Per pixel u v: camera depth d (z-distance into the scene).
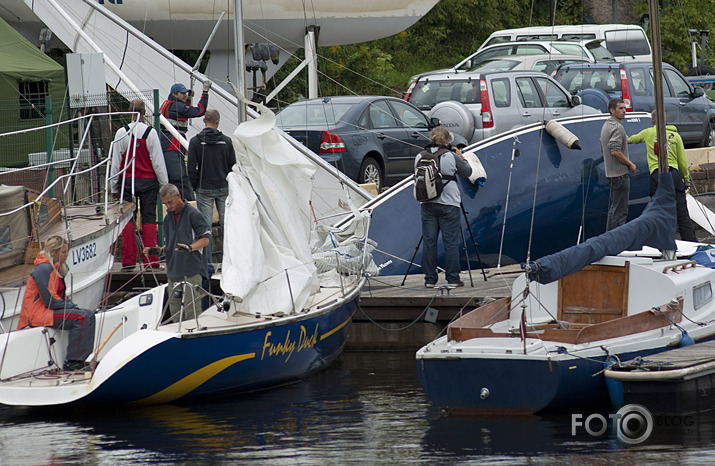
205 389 34.81
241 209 37.31
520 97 70.38
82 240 42.72
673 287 35.72
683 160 52.62
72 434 30.97
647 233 38.06
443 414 32.47
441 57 135.25
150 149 48.03
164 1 77.50
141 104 48.88
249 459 27.66
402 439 29.50
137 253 50.38
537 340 32.84
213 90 62.06
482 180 55.28
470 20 139.62
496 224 56.03
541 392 31.30
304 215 39.56
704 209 59.62
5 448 29.34
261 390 36.88
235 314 37.16
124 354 32.59
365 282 45.91
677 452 27.73
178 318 38.03
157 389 33.56
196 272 37.94
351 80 110.06
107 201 47.78
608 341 33.50
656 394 30.67
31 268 40.50
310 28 80.25
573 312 37.03
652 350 33.59
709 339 35.62
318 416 32.62
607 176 49.88
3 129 63.31
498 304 37.22
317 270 43.78
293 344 37.03
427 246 45.56
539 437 29.48
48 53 83.81
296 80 103.00
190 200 53.78
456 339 33.69
